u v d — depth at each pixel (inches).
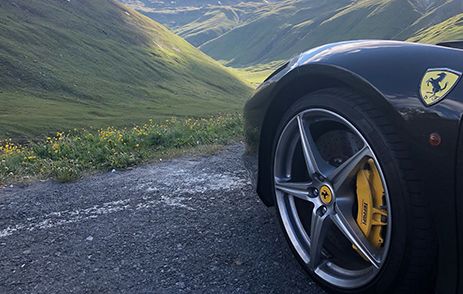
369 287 88.4
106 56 5821.9
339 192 93.8
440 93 78.7
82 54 5595.5
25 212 169.3
